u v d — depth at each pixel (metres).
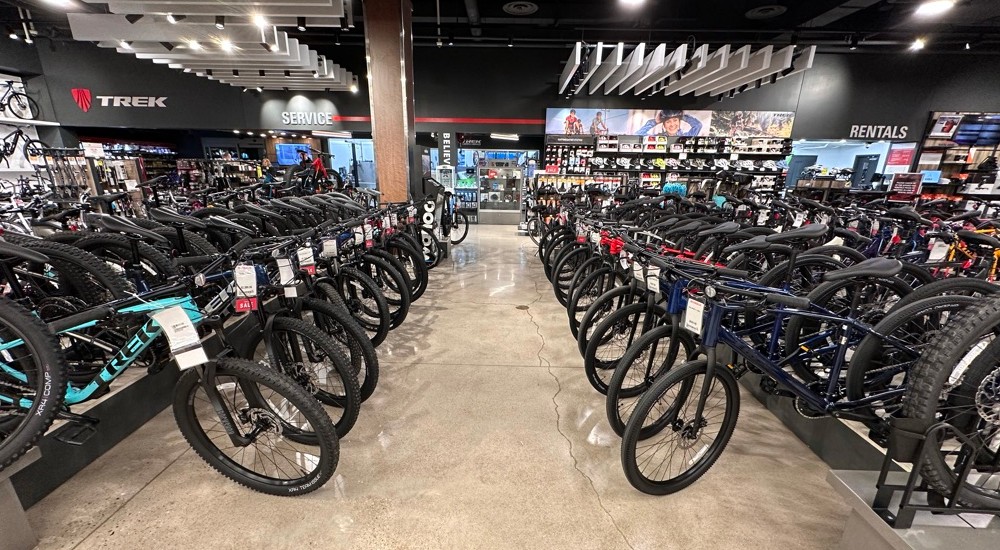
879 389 1.74
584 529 1.58
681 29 7.39
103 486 1.72
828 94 8.61
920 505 1.17
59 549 1.43
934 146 8.65
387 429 2.15
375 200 4.83
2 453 1.28
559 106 8.94
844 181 5.93
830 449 1.95
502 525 1.59
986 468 1.25
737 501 1.73
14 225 3.36
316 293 2.46
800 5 6.79
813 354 1.86
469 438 2.09
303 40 8.41
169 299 1.59
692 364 1.64
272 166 7.89
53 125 8.97
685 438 1.76
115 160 7.12
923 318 1.69
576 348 3.17
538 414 2.31
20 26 7.77
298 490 1.66
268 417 1.65
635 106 8.86
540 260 6.22
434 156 11.95
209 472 1.82
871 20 7.35
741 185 7.53
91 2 4.53
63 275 2.14
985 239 2.94
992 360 1.20
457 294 4.51
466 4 6.50
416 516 1.62
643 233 2.77
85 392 1.67
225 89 9.05
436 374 2.74
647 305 2.21
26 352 1.39
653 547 1.51
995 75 8.25
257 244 2.18
